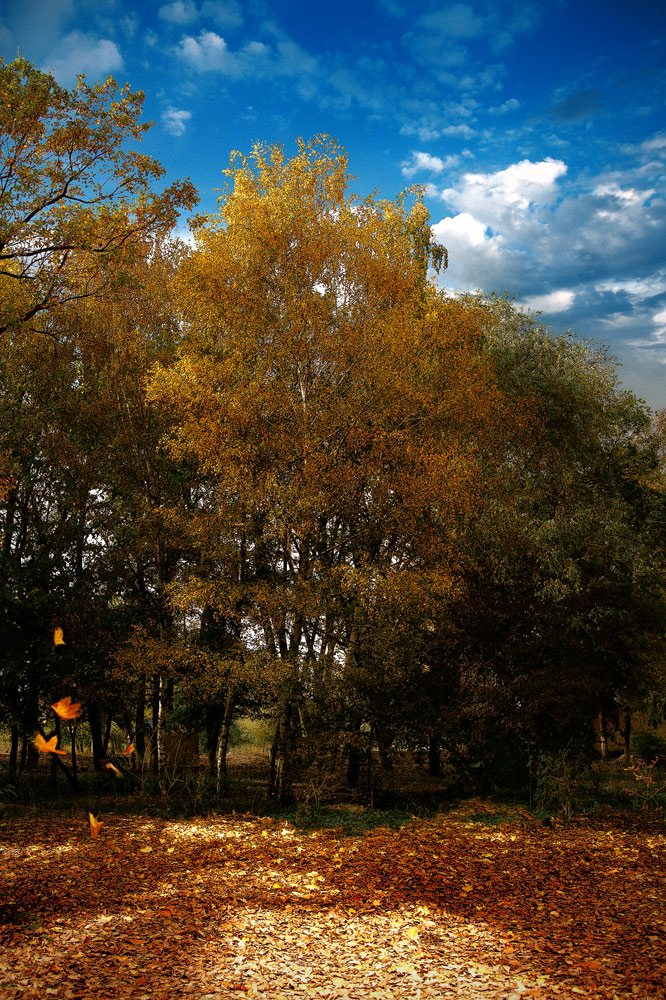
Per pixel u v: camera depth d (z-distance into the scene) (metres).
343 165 14.08
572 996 5.13
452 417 14.62
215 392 13.44
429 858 9.62
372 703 13.71
